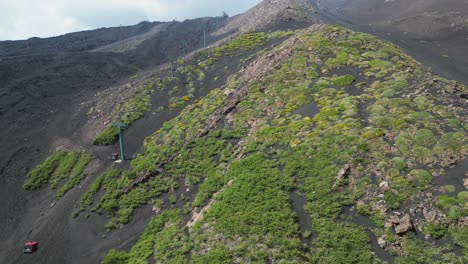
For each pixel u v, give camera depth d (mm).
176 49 147500
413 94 37031
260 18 117938
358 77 44406
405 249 22828
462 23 90438
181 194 38250
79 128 68188
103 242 36406
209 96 59062
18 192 52719
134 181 43656
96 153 56031
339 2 152750
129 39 169750
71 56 123188
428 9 109812
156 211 37625
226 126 45688
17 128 73000
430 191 25594
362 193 27156
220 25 177500
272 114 42969
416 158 28406
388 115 34156
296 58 52438
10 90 88312
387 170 28047
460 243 22016
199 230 29781
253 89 49844
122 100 71312
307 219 26812
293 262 23703
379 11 127562
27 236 41812
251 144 37969
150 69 115562
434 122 31656
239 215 28859
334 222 25812
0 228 45250
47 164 57875
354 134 32531
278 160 33562
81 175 51500
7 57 118000
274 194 29594
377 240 23938
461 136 29094
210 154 41781
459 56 67750
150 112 63500
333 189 28172
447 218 23500
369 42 55438
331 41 55844
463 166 26625
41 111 81188
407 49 73438
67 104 85000
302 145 33938
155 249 31172
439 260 21609
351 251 23547
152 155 47656
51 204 47688
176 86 69812
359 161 29531
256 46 76312
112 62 126125
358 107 37531
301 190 29375
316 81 46125
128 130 59688
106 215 40344
